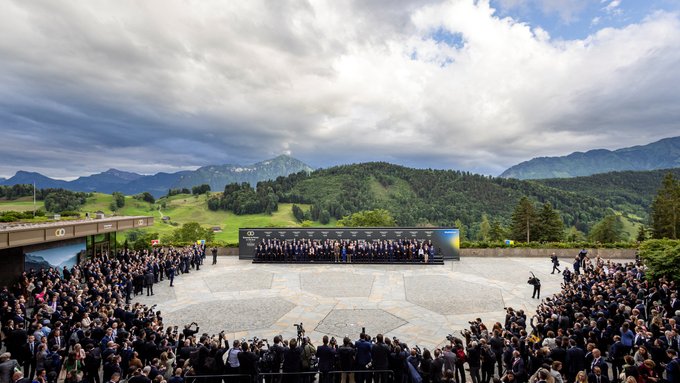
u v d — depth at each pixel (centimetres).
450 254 3881
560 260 3872
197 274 3228
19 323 1368
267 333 1859
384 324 1978
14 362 1040
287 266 3603
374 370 1176
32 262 2458
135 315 1608
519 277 3084
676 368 983
